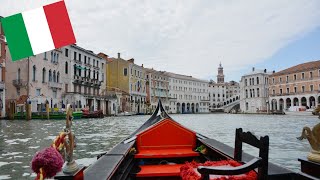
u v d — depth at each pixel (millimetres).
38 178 2086
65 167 2408
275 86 72875
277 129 22797
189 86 103500
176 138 6082
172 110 93750
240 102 87188
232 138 16203
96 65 56219
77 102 44875
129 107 65812
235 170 2457
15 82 37438
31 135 16141
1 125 24500
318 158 2953
